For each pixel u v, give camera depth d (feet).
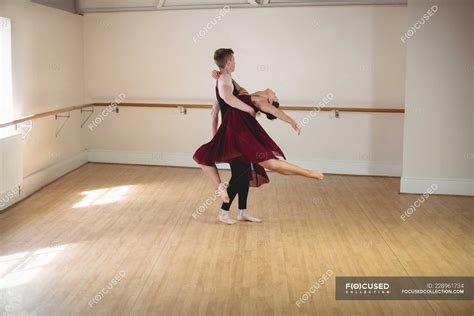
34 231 15.88
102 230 16.07
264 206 19.36
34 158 21.03
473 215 18.42
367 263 13.55
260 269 13.01
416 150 21.47
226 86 15.65
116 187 21.95
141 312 10.48
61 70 23.54
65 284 11.89
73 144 25.39
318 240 15.43
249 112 15.46
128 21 25.95
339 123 25.44
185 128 26.40
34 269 12.80
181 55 25.86
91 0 25.70
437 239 15.65
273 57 25.31
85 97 26.66
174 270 12.87
